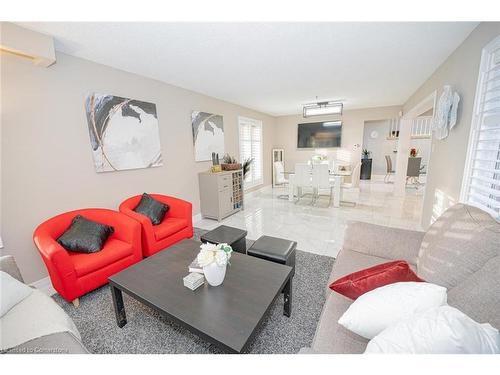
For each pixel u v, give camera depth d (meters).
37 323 1.12
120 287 1.44
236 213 4.43
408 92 4.26
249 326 1.09
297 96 4.43
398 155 5.55
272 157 7.11
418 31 1.97
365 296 0.94
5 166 1.88
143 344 1.44
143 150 3.00
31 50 1.79
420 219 3.62
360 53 2.44
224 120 4.71
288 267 1.61
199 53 2.34
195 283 1.39
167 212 2.85
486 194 1.71
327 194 5.77
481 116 1.76
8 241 1.92
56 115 2.16
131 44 2.09
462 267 1.06
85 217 2.19
